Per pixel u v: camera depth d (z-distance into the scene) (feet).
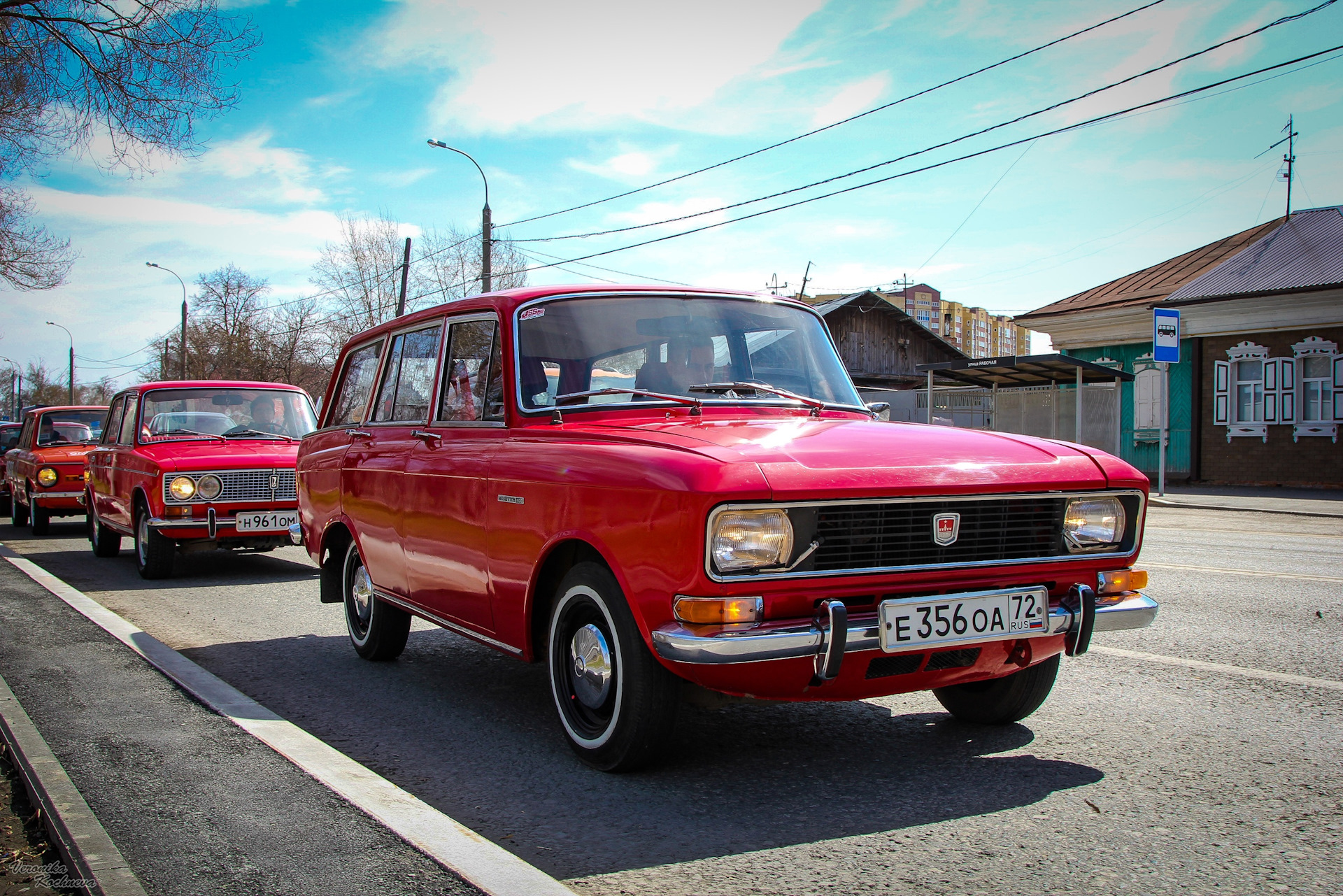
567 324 13.85
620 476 10.62
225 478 28.71
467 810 10.54
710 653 9.57
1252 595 23.44
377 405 17.69
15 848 9.70
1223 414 74.84
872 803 10.53
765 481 9.81
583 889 8.54
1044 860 8.99
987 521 10.94
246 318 165.37
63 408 48.80
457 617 14.26
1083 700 14.46
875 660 10.52
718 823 10.05
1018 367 70.33
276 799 10.50
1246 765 11.60
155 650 18.24
